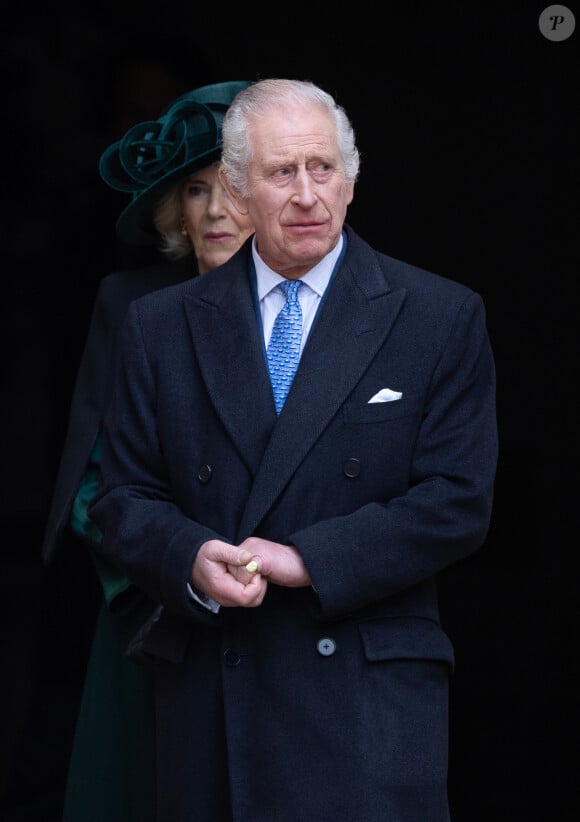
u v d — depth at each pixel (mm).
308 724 11344
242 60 24438
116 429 12500
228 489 11766
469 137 23094
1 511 26688
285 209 11453
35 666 23250
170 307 12477
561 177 22422
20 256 26109
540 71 22562
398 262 12359
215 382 11938
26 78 25344
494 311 22797
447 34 23156
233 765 11492
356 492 11555
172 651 11969
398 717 11414
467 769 21531
